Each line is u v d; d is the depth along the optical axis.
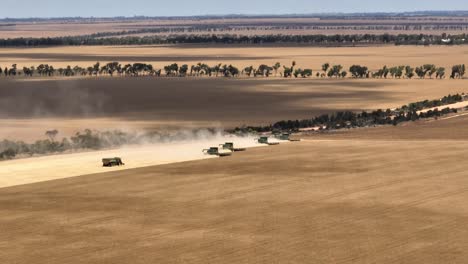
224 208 145.75
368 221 135.12
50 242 124.50
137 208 146.38
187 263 113.50
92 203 150.50
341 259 114.44
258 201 151.00
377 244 121.62
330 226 132.25
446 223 133.25
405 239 124.06
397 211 142.12
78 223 135.88
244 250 119.12
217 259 115.06
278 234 127.62
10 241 125.12
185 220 137.38
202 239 125.25
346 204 148.00
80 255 117.62
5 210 145.62
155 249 120.25
